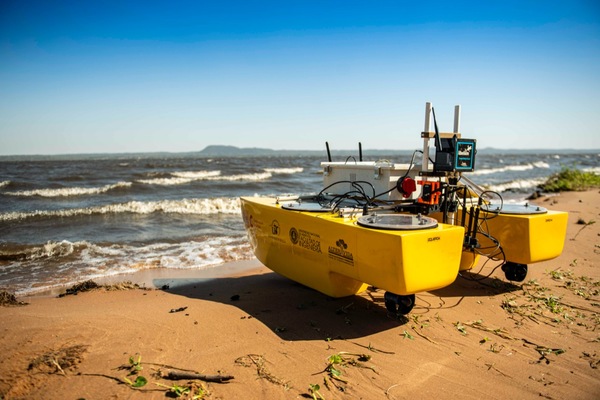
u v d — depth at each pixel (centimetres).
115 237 958
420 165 492
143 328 390
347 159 606
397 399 290
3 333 372
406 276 347
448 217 481
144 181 2459
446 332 403
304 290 530
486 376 325
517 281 541
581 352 367
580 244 753
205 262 748
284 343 368
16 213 1236
